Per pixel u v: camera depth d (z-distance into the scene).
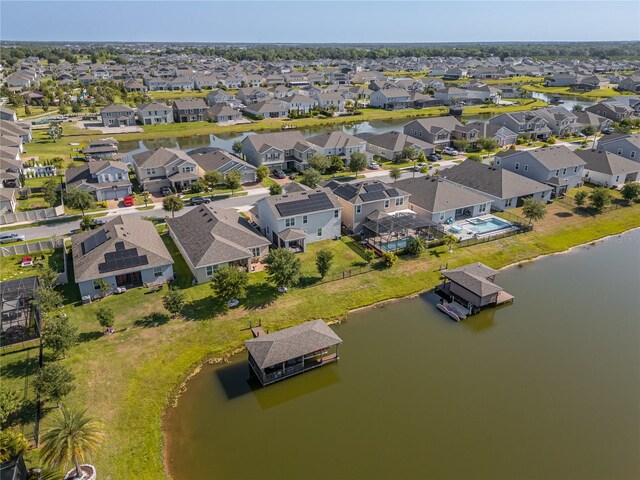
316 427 29.38
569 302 44.31
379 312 42.09
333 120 139.88
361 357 36.09
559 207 66.69
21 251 50.53
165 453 27.36
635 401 31.89
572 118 118.31
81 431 24.23
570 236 58.09
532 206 58.31
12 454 23.98
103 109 123.62
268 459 27.02
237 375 33.81
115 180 71.44
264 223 54.53
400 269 48.28
